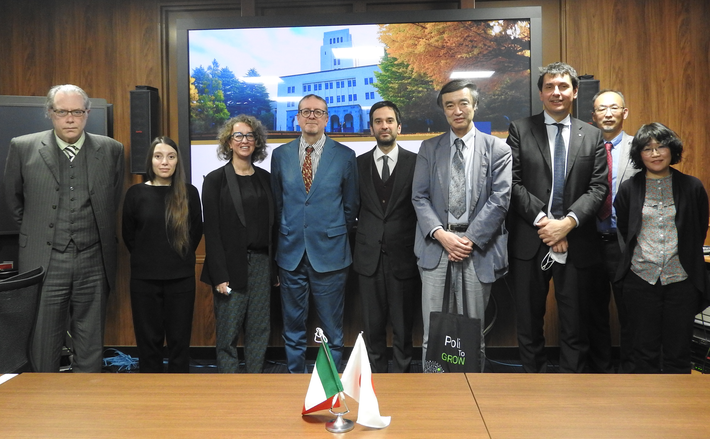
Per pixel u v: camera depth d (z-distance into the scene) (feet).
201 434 3.51
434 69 11.46
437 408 3.93
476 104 8.73
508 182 8.46
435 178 8.88
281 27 11.66
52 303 8.78
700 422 3.63
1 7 12.23
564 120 8.68
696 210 7.91
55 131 9.05
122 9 12.15
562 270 8.54
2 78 12.27
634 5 11.58
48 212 8.81
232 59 11.74
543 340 9.02
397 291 9.65
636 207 8.23
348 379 3.84
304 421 3.73
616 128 9.71
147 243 8.91
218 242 9.05
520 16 11.18
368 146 11.63
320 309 9.61
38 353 8.68
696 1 11.51
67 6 12.20
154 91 11.72
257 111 11.78
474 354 6.41
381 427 3.60
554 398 4.09
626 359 9.77
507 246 9.04
